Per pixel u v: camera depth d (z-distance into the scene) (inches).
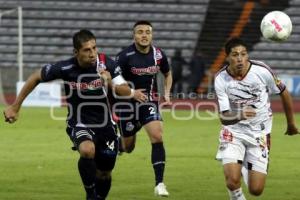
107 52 4082.2
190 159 1648.6
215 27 4148.6
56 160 1611.7
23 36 4124.0
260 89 954.7
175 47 4082.2
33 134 2171.5
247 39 4092.0
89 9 4259.4
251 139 952.3
